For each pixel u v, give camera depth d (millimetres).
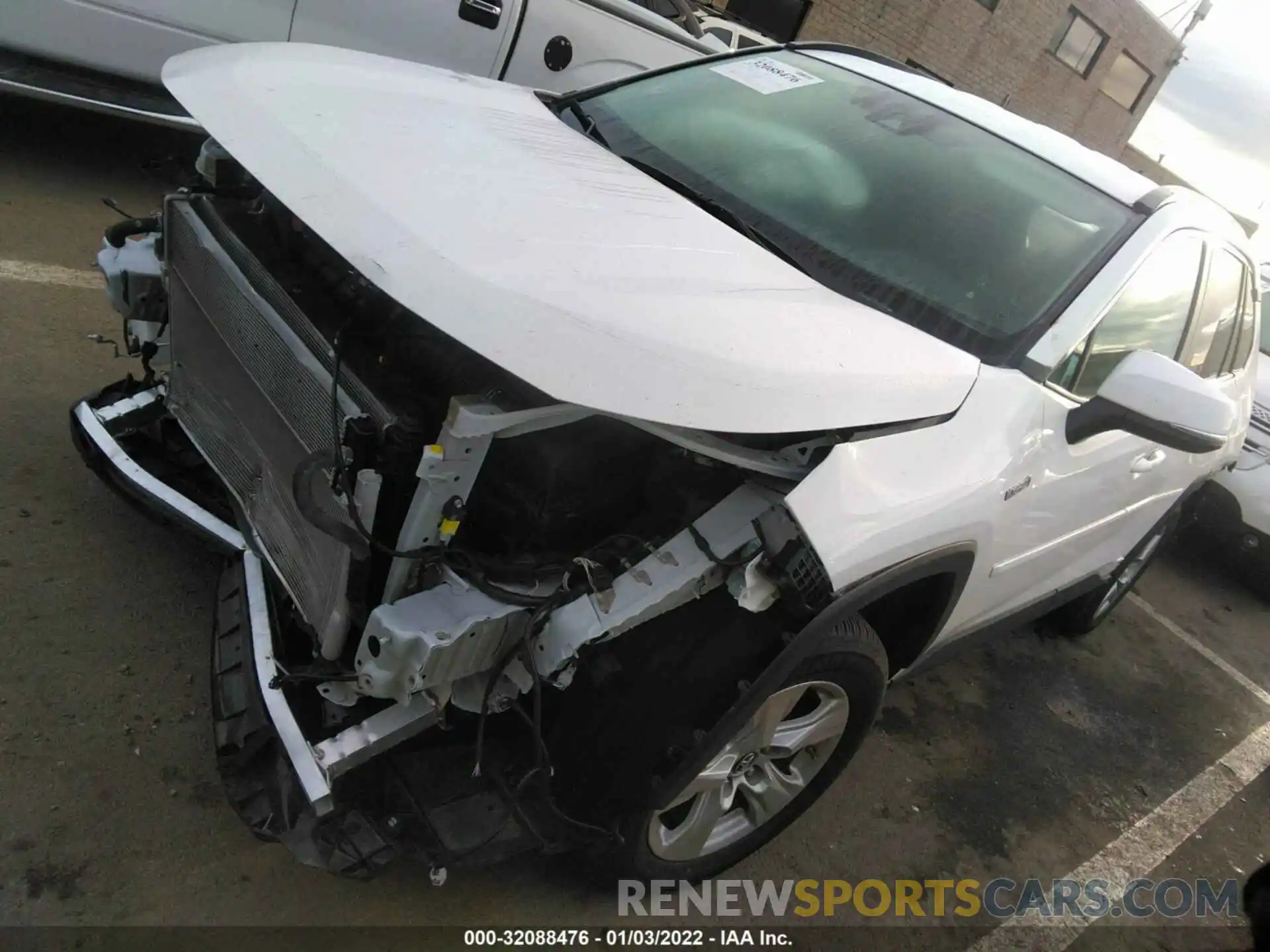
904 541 1921
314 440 1799
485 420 1608
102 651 2307
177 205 2152
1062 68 16578
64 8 3895
